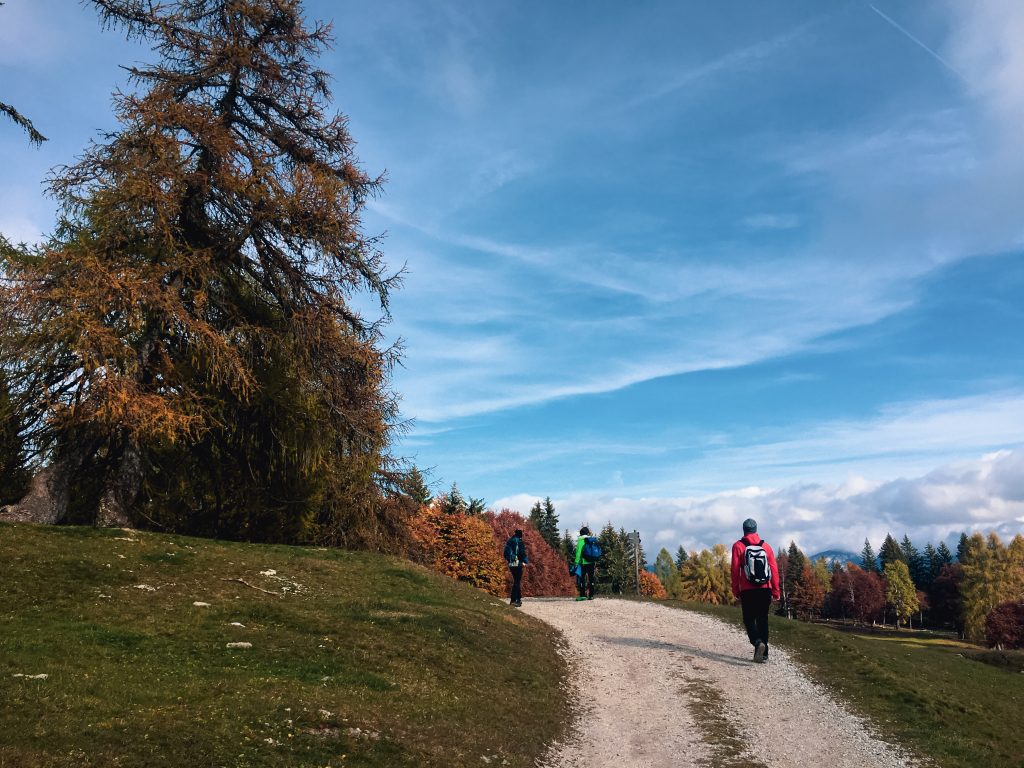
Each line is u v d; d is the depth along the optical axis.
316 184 18.34
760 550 13.18
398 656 10.25
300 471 21.20
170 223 16.75
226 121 18.69
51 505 15.49
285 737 6.38
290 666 8.76
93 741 5.36
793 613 137.62
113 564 12.03
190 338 16.70
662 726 9.58
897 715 10.35
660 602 21.47
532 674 11.38
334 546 22.31
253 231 18.12
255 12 18.69
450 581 18.25
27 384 16.11
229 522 21.69
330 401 19.91
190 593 11.34
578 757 8.32
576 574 22.11
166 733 5.80
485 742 7.82
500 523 69.88
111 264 15.43
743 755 8.45
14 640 7.75
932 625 127.38
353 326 20.56
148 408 14.75
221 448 19.95
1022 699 14.03
